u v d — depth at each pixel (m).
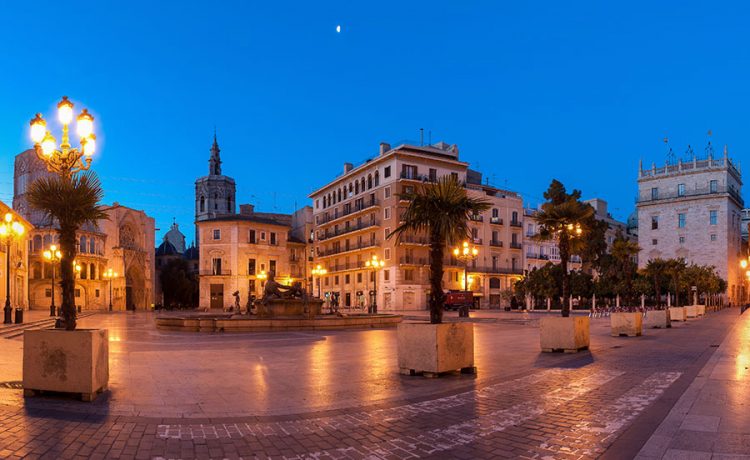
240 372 10.70
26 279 55.81
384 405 7.61
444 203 11.20
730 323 29.47
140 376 10.12
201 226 75.12
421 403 7.75
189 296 87.50
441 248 11.24
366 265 68.62
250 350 15.18
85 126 12.34
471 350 10.62
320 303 28.20
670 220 81.81
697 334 21.16
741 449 5.34
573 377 10.03
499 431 6.24
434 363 9.88
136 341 18.48
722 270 76.44
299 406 7.53
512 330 25.73
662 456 5.17
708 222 78.25
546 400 7.92
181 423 6.54
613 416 6.87
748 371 10.48
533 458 5.26
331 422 6.66
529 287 54.44
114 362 12.29
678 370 10.85
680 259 52.22
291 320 25.00
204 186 114.81
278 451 5.51
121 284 73.75
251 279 75.06
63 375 7.70
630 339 19.03
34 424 6.27
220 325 23.66
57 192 9.23
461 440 5.89
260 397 8.14
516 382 9.48
